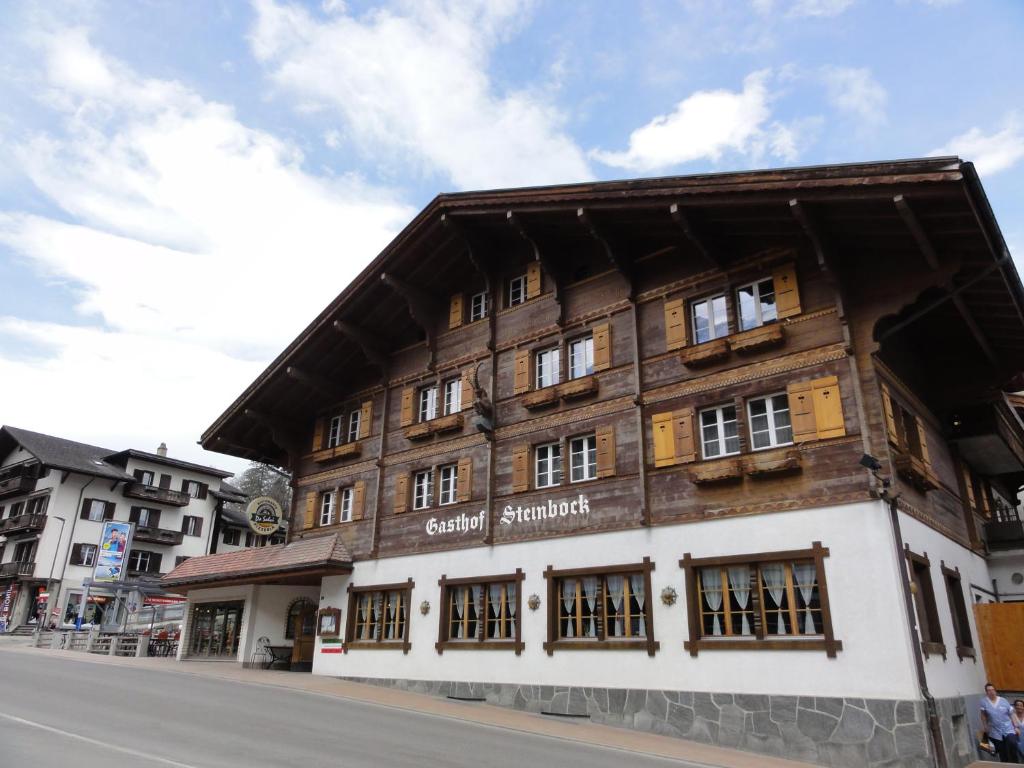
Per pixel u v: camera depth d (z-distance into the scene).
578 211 16.98
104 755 8.91
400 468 22.16
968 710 14.23
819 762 12.70
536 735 13.55
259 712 13.84
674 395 16.56
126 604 40.97
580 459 18.08
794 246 15.65
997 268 13.45
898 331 16.45
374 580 21.52
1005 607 16.27
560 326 19.23
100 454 56.44
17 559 50.50
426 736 12.40
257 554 25.23
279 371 23.95
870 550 13.16
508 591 18.33
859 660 12.78
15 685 15.55
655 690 14.98
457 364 21.58
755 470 14.61
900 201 12.31
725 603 14.66
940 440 18.03
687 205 15.19
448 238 21.03
